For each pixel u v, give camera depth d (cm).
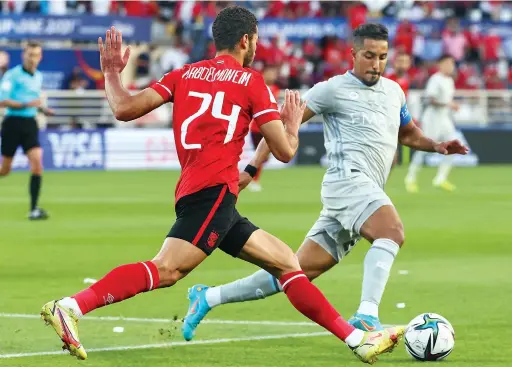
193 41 9406
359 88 2311
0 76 8350
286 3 10031
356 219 2211
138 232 4469
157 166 8688
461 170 8644
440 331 2058
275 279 2205
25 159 8406
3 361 2066
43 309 1781
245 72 1883
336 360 2083
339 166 2288
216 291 2248
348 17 9706
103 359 2092
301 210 5391
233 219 1883
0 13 8450
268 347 2216
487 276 3278
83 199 6031
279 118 1873
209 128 1853
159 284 1830
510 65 10019
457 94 9319
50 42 8731
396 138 2341
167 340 2294
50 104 8656
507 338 2306
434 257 3722
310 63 9550
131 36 8662
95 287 1805
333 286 3081
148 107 1872
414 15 10400
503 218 5056
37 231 4516
